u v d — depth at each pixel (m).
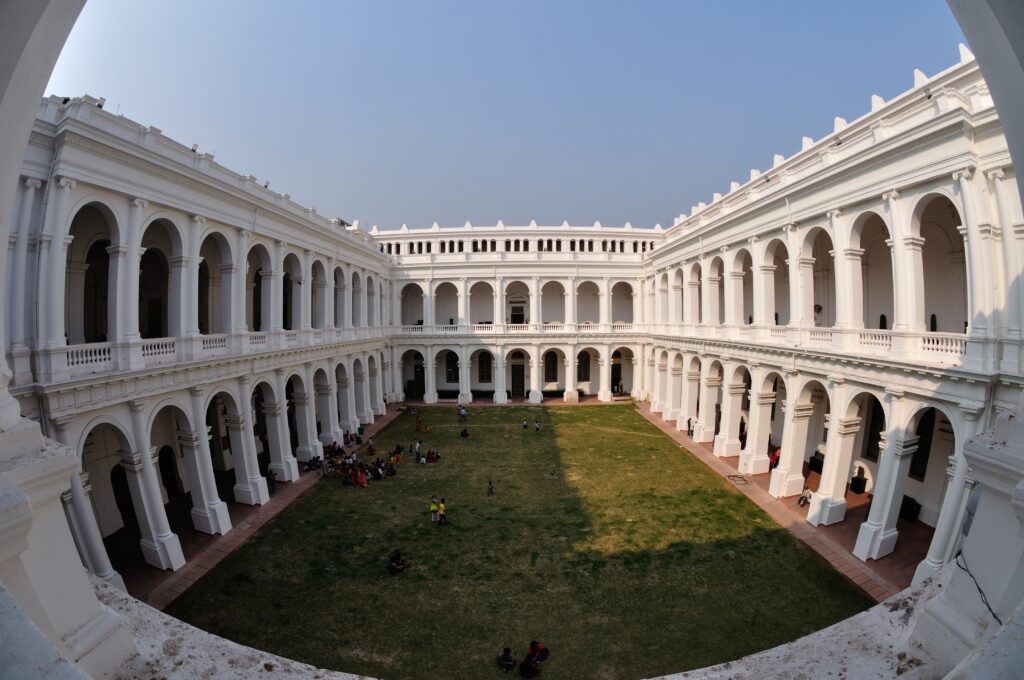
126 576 18.61
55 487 4.16
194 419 21.86
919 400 18.44
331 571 19.03
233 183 24.88
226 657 4.50
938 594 4.62
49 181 16.11
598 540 21.38
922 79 21.83
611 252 52.91
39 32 3.75
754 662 4.85
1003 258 16.02
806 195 24.19
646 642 15.08
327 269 35.47
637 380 52.19
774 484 26.11
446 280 51.22
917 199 18.61
